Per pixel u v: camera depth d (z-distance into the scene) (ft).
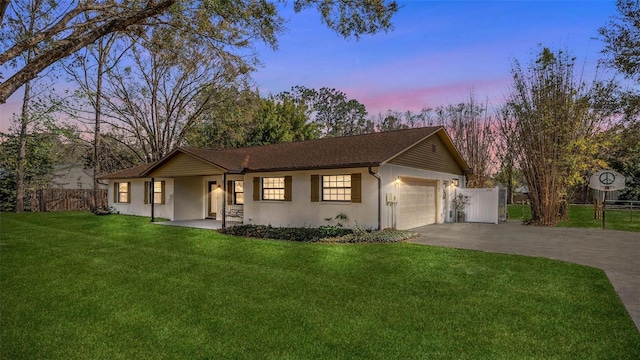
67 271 23.81
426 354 11.80
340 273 22.91
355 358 11.62
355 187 41.11
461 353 11.85
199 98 90.89
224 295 18.49
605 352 11.85
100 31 25.03
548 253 28.84
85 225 51.01
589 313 15.40
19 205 75.31
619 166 85.87
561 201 53.93
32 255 29.30
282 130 100.37
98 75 82.99
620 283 19.94
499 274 22.15
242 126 93.76
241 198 54.19
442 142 56.59
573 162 49.55
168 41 32.45
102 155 97.40
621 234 40.11
